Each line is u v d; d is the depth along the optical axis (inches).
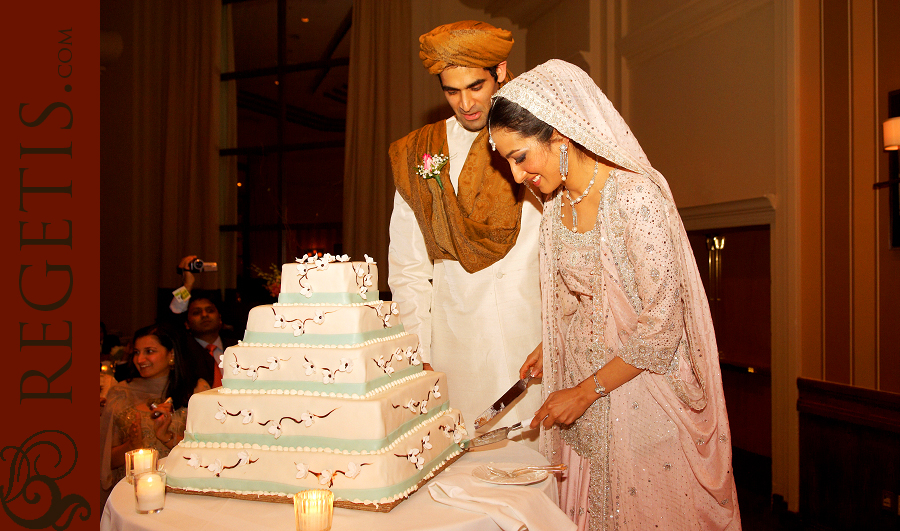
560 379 71.8
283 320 57.4
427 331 84.6
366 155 218.2
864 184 121.6
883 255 118.6
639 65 177.9
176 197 244.2
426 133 83.0
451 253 79.0
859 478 120.3
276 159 245.0
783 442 138.0
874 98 120.3
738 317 164.9
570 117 57.5
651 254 57.5
